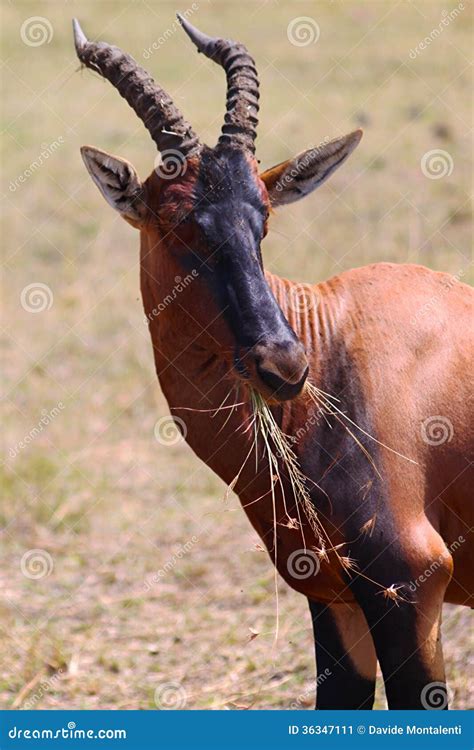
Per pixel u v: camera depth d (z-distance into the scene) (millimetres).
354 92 18266
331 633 5684
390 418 5238
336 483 5223
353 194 14570
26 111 18938
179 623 7859
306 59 20062
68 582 8461
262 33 21672
